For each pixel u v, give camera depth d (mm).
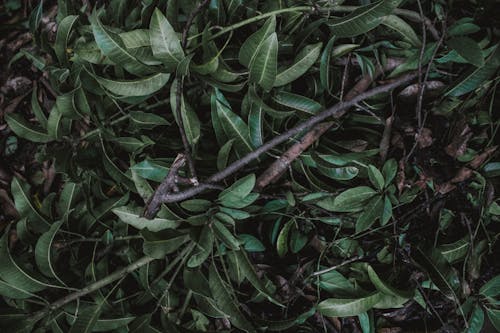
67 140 1176
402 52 1166
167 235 1070
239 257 1104
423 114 1166
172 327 1121
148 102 1212
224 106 1077
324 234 1212
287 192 1147
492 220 1201
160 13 976
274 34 981
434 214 1171
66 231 1177
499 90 1163
